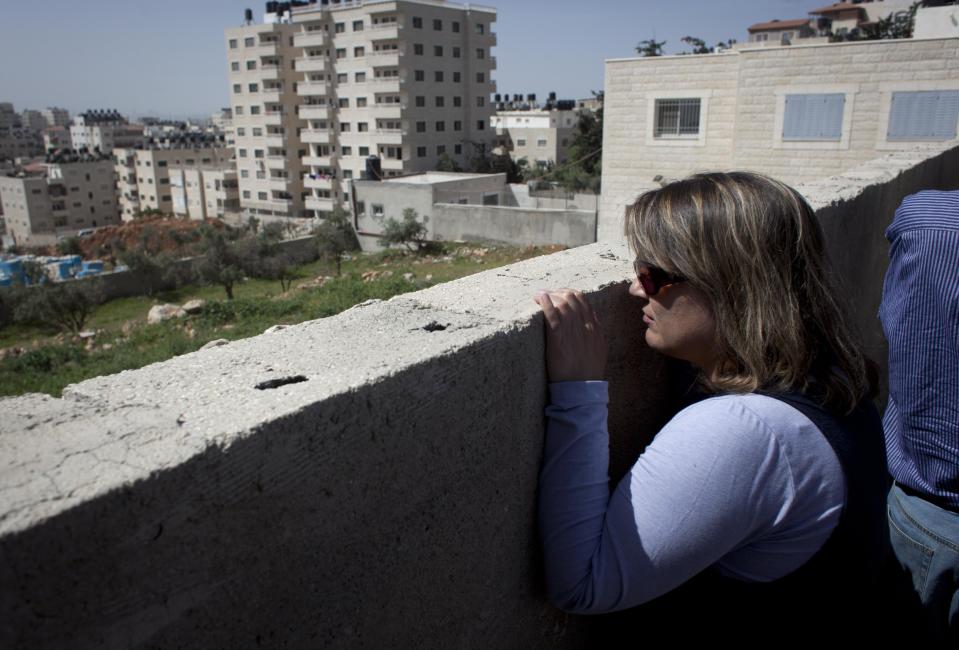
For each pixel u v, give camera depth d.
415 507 1.03
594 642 1.65
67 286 20.47
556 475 1.25
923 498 1.53
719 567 1.14
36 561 0.62
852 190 3.02
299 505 0.85
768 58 16.72
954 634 1.52
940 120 15.47
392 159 66.44
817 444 1.03
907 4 66.62
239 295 22.91
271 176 78.00
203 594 0.76
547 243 25.03
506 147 77.25
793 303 1.04
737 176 1.14
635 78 18.42
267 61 74.06
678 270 1.11
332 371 0.95
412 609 1.07
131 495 0.68
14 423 0.79
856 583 1.10
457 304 1.32
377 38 63.19
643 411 1.71
